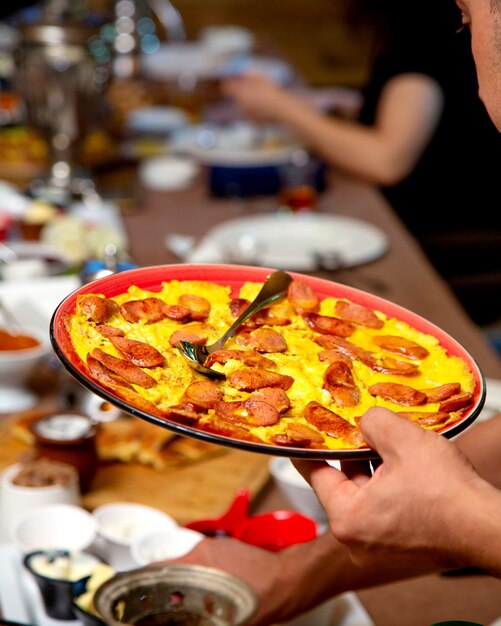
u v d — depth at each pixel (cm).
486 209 292
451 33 272
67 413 133
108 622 78
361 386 80
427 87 276
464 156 285
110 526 117
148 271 93
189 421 70
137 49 297
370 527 73
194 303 89
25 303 165
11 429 140
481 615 107
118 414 141
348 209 256
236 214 250
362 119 297
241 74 295
